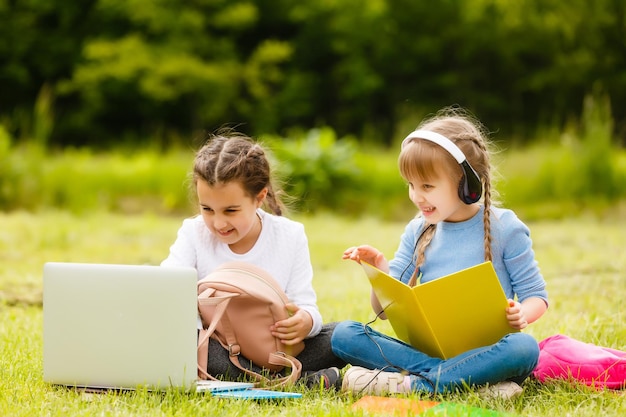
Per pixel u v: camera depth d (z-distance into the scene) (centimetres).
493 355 349
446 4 2564
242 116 2528
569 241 991
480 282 343
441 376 354
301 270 406
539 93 2634
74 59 2508
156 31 2414
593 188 1438
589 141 1464
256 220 404
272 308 379
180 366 342
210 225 385
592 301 602
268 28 2669
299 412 322
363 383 364
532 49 2570
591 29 2550
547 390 363
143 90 2380
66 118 2541
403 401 336
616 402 345
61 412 314
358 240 1048
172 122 2606
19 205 1366
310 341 397
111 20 2517
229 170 372
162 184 1490
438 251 394
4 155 1374
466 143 382
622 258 817
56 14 2539
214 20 2438
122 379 346
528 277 385
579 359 379
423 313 345
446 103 2620
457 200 379
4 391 347
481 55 2623
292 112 2541
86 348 349
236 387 354
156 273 341
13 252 910
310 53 2627
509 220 389
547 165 1451
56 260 870
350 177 1481
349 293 661
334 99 2645
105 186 1466
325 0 2488
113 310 345
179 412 315
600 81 2544
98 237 1055
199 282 380
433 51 2600
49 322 353
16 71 2477
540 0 2505
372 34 2528
